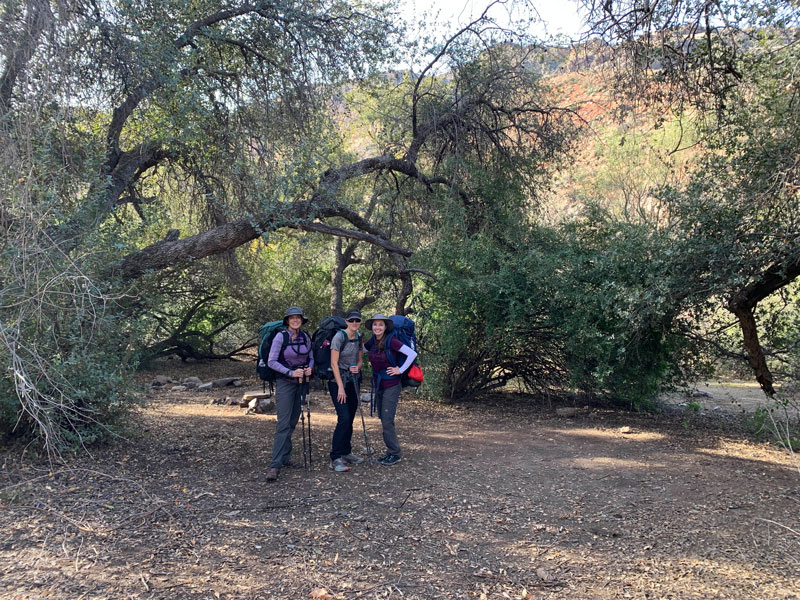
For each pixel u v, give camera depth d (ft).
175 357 53.88
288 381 18.61
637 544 13.70
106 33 25.26
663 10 23.70
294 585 11.26
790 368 29.78
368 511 15.52
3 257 17.22
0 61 20.67
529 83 38.04
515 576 12.03
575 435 26.17
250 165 30.35
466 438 25.16
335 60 32.73
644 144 47.60
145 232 29.40
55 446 18.42
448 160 37.60
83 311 17.69
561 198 51.47
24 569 11.11
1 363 16.88
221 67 33.37
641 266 28.07
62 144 20.98
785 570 12.24
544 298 31.27
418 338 35.27
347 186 42.14
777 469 20.27
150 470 17.98
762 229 24.49
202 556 12.23
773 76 23.98
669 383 32.09
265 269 49.96
